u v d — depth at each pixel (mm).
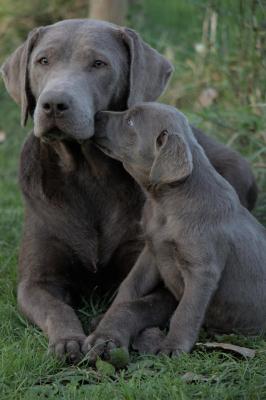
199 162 7844
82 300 8695
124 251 8602
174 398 6465
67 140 8016
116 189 8508
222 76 12789
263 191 10539
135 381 6742
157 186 7738
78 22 8406
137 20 15195
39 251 8469
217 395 6516
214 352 7277
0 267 9516
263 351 7305
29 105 8516
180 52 14125
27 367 7043
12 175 13055
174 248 7652
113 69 8172
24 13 14742
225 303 7926
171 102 12953
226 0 12383
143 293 8016
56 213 8477
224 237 7695
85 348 7211
